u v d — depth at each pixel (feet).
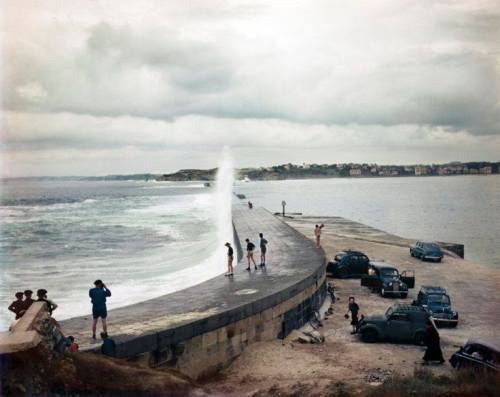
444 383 46.26
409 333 68.64
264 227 170.60
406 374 54.29
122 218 284.61
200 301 65.26
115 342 46.50
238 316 60.80
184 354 52.95
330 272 120.67
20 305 45.91
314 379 51.62
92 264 128.98
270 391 47.78
